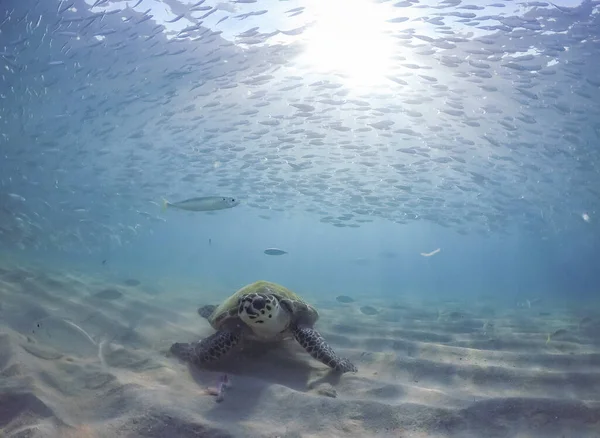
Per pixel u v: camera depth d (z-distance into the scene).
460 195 28.67
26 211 18.05
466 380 4.06
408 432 2.99
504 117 15.23
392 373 4.33
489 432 3.00
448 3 10.58
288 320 4.33
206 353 4.04
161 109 19.30
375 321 8.16
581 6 10.68
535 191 26.27
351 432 2.97
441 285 47.16
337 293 19.53
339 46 13.20
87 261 18.77
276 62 14.46
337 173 22.47
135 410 2.96
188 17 12.91
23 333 4.45
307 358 4.57
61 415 2.78
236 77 15.72
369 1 11.02
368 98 15.30
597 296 25.45
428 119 16.44
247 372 4.06
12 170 23.50
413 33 11.79
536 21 10.59
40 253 17.69
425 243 120.25
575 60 12.98
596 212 31.84
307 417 3.10
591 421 3.09
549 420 3.11
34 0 12.91
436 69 13.91
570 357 4.66
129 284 9.11
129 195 26.73
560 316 11.96
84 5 12.98
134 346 4.77
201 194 36.78
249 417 3.04
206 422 2.87
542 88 14.64
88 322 5.35
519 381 3.96
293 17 12.38
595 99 14.73
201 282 17.16
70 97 18.95
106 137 23.39
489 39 12.07
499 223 34.59
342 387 3.78
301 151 20.52
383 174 22.72
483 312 12.81
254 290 4.58
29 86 17.64
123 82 17.53
